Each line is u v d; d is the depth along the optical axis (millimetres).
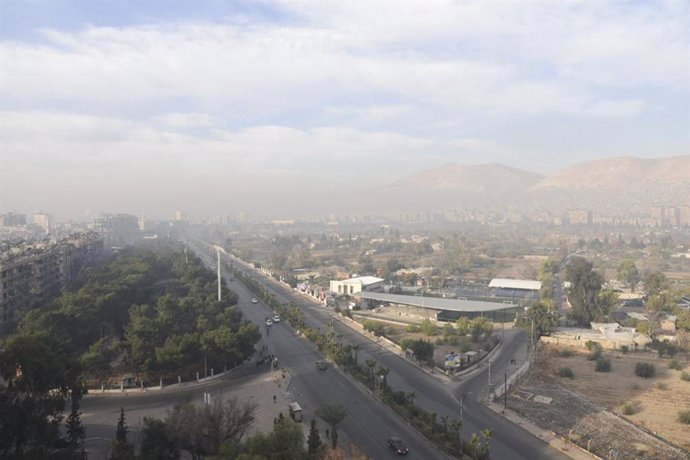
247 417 83375
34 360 80062
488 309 195250
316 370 130000
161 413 101312
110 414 101062
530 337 163625
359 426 95062
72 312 147625
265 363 135250
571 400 110750
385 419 98625
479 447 81750
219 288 195750
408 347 144875
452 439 85688
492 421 98250
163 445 77000
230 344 123438
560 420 99312
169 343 120562
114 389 114188
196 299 178875
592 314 190250
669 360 144125
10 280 183250
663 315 190250
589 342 155125
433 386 119250
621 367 136875
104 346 133000
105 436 90500
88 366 103500
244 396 110375
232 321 156000
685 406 108125
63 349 119812
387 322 195250
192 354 122625
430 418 94688
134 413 101562
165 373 124188
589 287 193625
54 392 89625
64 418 98250
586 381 124938
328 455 71562
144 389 114625
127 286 193875
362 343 160875
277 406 104438
